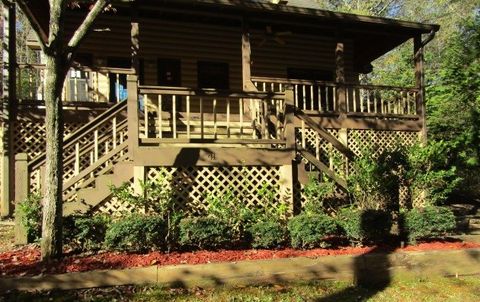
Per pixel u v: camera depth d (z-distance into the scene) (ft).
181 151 24.86
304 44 47.96
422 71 40.88
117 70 33.19
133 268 18.16
